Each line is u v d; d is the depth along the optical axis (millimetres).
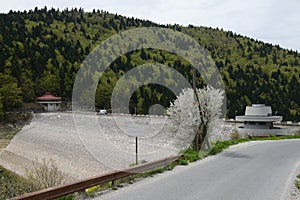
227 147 21219
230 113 72438
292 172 12258
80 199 7965
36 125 46375
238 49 155875
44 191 6996
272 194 8734
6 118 60062
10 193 8938
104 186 9297
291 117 80125
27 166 22953
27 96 82438
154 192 8742
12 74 87938
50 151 28422
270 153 18578
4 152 28078
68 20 127812
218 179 10648
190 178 10758
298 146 23375
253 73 115438
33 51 100625
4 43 103625
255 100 87125
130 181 10062
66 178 17078
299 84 108062
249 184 9945
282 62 144125
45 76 87938
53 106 76062
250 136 35250
